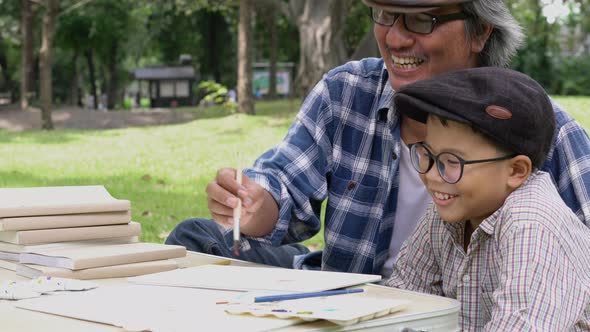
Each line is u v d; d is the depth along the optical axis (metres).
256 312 1.67
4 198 2.37
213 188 2.31
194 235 3.16
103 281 2.18
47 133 19.62
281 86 37.53
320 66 18.36
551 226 1.92
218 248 3.15
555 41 30.70
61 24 32.62
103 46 34.50
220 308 1.76
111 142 16.61
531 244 1.90
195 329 1.56
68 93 42.34
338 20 18.52
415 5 2.41
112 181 10.25
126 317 1.67
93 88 38.53
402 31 2.50
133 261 2.28
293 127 2.85
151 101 37.34
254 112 20.88
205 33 34.91
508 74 2.04
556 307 1.84
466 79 2.03
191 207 7.95
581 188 2.54
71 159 13.28
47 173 11.31
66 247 2.32
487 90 1.99
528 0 29.42
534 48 28.36
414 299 1.92
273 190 2.57
